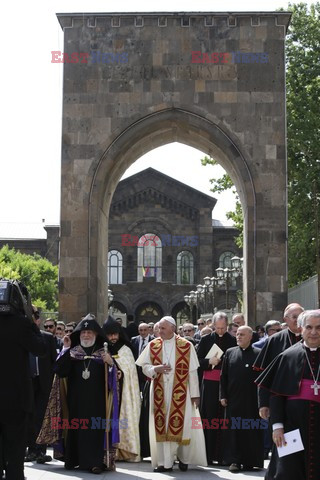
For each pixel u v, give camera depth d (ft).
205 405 57.82
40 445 56.13
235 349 54.95
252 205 113.60
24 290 38.75
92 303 113.39
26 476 48.34
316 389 32.32
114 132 115.96
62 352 53.26
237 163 114.73
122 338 59.06
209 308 238.07
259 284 112.06
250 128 115.03
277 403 33.22
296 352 33.35
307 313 32.91
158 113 116.16
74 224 114.42
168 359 53.88
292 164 153.28
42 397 57.00
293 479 32.01
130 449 56.95
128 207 288.51
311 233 152.05
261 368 43.83
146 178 288.92
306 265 158.40
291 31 154.40
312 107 149.79
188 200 288.10
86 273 113.50
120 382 57.47
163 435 52.34
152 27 117.19
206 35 116.88
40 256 295.28
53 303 267.39
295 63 151.84
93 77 116.88
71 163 115.55
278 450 32.30
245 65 116.06
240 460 52.70
